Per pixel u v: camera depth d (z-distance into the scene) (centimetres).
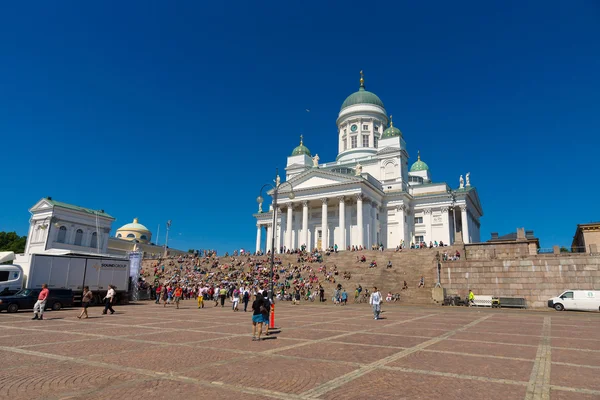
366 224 7175
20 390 864
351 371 1065
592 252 3831
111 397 819
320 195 7288
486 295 4122
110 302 2881
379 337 1708
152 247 11544
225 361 1175
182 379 964
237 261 6378
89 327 2019
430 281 4491
